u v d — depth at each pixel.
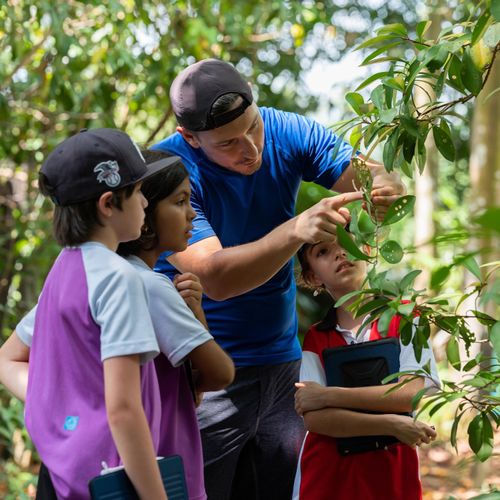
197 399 2.07
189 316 1.90
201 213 2.50
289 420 2.77
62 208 1.77
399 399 2.29
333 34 5.88
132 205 1.78
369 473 2.34
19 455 5.06
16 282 5.37
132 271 1.70
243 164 2.38
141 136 6.21
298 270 2.88
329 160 2.58
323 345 2.46
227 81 2.28
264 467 2.75
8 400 4.88
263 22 5.39
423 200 6.95
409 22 7.64
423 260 5.48
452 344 1.87
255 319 2.65
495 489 1.98
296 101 6.83
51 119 5.07
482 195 5.51
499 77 4.00
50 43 5.04
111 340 1.62
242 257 2.21
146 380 1.75
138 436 1.59
